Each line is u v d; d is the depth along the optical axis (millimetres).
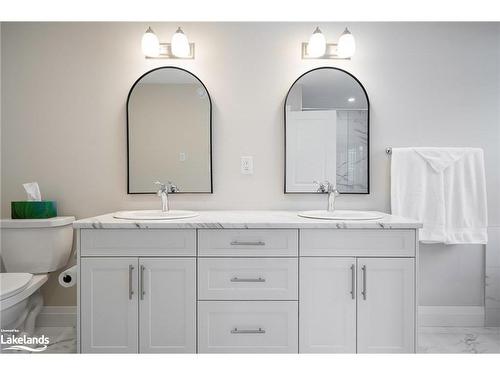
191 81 2057
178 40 1951
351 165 2066
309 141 2066
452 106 2080
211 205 2084
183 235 1533
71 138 2066
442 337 1952
